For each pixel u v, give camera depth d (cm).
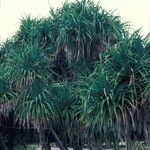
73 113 1257
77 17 1355
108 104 1023
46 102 1233
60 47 1379
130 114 1021
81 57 1360
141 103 1062
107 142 1236
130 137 1155
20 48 1380
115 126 1065
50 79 1347
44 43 1441
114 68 1095
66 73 1432
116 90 1048
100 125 1084
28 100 1253
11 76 1315
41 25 1442
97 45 1377
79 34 1338
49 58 1384
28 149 1725
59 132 1396
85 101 1088
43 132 1314
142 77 1070
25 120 1348
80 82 1231
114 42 1374
